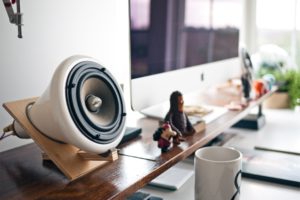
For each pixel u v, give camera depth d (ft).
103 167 2.03
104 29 3.31
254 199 2.56
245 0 6.72
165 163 2.12
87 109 1.85
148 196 2.52
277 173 2.90
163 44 3.16
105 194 1.69
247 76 4.39
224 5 4.69
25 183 1.81
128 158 2.19
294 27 7.06
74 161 1.93
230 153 2.35
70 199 1.63
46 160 2.11
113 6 3.41
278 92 5.95
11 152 2.31
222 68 4.68
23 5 2.51
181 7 3.47
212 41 4.33
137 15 2.77
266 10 7.13
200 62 3.99
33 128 1.91
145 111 3.49
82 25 3.05
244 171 2.93
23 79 2.56
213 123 3.20
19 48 2.52
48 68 2.75
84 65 1.86
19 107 1.98
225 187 2.14
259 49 7.23
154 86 3.01
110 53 3.41
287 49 7.17
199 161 2.18
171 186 2.70
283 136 4.10
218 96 4.64
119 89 2.06
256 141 3.88
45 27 2.70
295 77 6.19
